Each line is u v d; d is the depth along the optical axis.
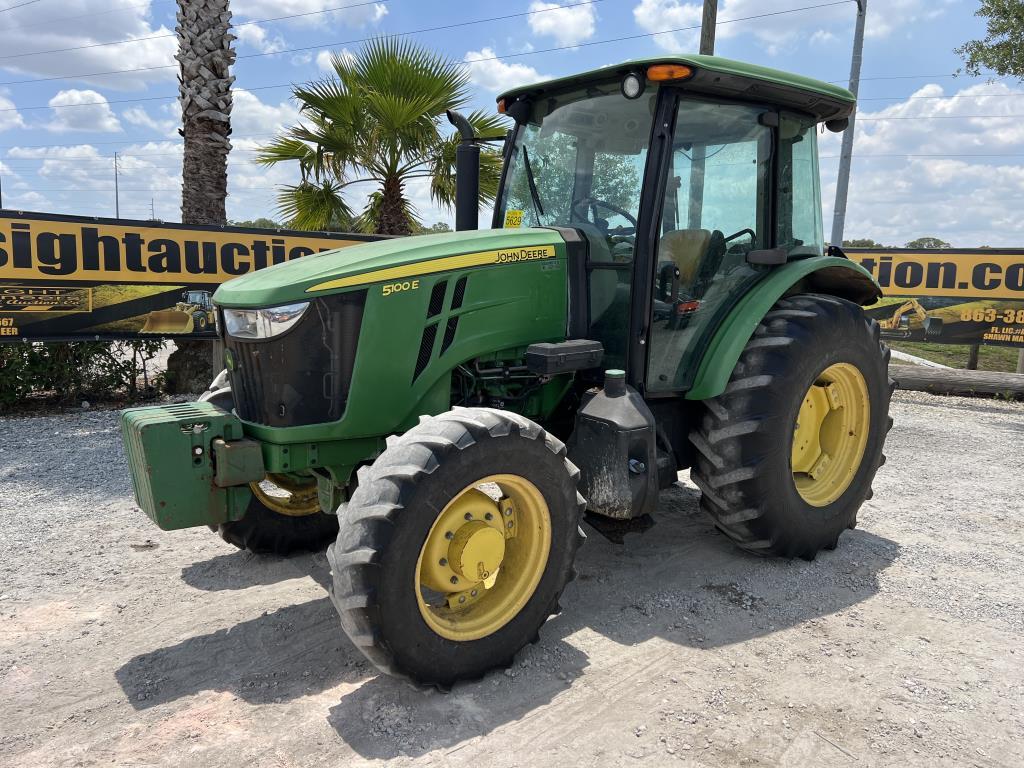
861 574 3.70
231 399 3.40
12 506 4.52
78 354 7.20
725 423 3.50
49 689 2.67
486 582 2.99
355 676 2.78
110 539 4.05
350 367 2.95
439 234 3.40
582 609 3.31
